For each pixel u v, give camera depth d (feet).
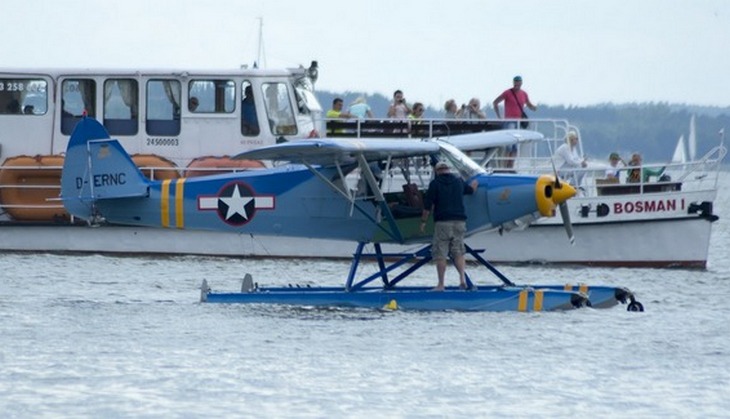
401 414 175.63
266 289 267.18
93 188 276.62
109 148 276.00
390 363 205.16
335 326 236.43
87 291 281.74
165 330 231.09
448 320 243.40
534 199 249.75
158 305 261.03
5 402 178.09
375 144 244.22
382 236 258.57
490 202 252.21
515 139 295.89
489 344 220.84
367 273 325.83
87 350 212.02
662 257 340.18
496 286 262.47
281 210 263.49
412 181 266.57
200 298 265.95
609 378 197.16
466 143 285.23
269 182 264.52
